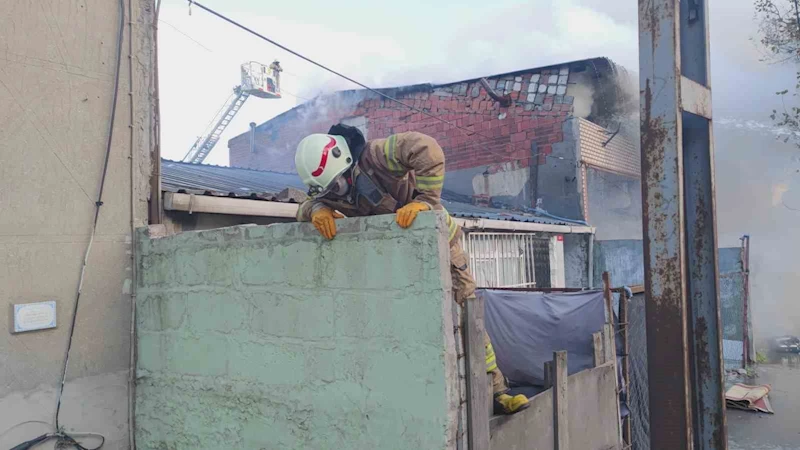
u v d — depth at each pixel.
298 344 3.05
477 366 2.67
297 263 3.07
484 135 14.90
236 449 3.35
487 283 8.76
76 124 3.83
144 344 3.95
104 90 4.00
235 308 3.37
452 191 15.35
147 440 3.90
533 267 9.97
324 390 2.94
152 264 3.91
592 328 5.36
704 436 2.84
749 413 9.38
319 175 2.80
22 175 3.57
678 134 2.47
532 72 14.30
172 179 5.87
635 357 6.72
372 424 2.75
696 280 2.89
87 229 3.84
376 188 2.85
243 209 4.66
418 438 2.58
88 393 3.79
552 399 3.83
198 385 3.57
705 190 2.88
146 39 4.30
